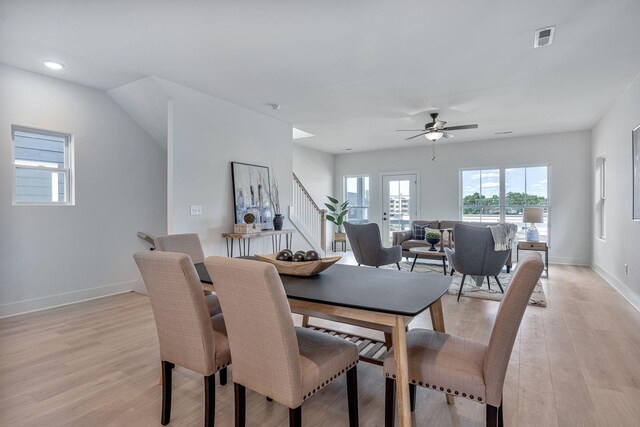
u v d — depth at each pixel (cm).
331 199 862
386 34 283
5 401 209
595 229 602
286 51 314
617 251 464
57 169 404
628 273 416
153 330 327
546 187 689
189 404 208
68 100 405
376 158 871
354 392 179
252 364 156
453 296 445
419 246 666
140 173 482
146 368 253
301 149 805
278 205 550
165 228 513
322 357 165
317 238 729
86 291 427
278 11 250
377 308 152
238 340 159
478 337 310
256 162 511
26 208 376
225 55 323
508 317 142
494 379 146
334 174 929
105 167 443
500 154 724
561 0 236
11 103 361
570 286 489
